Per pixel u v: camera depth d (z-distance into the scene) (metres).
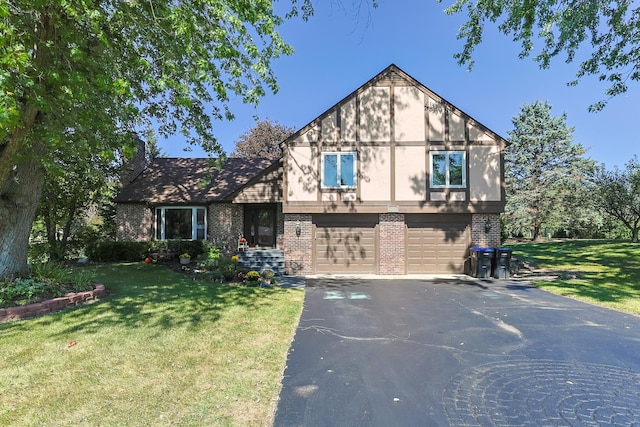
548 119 32.12
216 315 6.88
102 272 11.98
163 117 11.16
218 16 6.77
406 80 14.31
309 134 14.30
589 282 11.48
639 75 10.28
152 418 3.27
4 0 4.63
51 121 6.29
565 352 5.24
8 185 7.94
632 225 26.97
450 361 4.88
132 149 6.87
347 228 14.27
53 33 6.35
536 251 21.83
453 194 14.01
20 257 8.08
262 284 10.80
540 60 11.04
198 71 7.10
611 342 5.70
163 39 7.53
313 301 8.80
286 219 14.22
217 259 13.18
